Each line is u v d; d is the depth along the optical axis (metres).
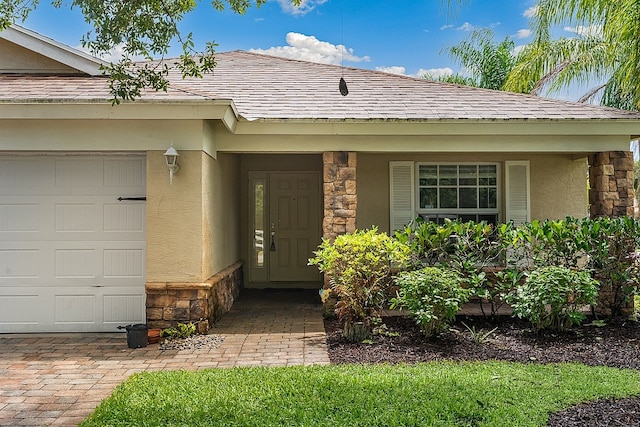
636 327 7.75
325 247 7.72
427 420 4.20
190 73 5.77
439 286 6.95
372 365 5.91
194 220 7.52
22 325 7.69
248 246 12.38
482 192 10.34
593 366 5.85
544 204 10.35
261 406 4.54
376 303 7.37
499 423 4.12
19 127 7.39
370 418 4.24
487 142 8.84
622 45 12.75
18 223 7.70
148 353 6.66
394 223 10.25
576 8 12.82
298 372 5.55
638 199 21.20
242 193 12.32
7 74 8.74
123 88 5.67
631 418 4.23
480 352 6.47
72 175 7.72
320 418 4.27
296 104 9.19
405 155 10.30
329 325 8.18
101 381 5.57
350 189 8.65
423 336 7.21
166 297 7.50
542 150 8.89
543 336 7.20
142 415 4.36
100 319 7.72
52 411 4.72
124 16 5.20
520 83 15.30
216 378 5.36
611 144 8.91
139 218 7.74
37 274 7.70
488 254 8.23
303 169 12.36
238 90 10.08
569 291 7.05
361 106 9.16
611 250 8.09
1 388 5.35
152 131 7.47
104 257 7.73
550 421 4.19
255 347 6.88
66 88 7.68
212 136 8.27
